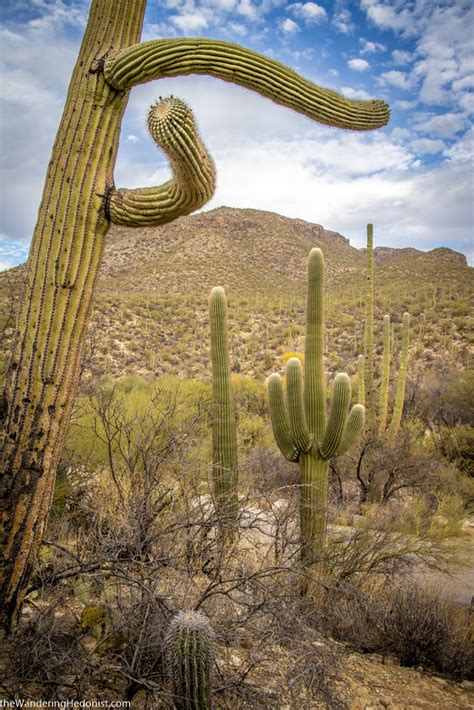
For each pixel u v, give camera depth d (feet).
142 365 90.79
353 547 16.72
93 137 9.78
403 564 17.94
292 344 116.67
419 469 35.63
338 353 104.12
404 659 14.39
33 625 9.00
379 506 29.07
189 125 8.42
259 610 9.74
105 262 254.27
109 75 9.73
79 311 9.75
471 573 20.56
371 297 40.42
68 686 8.00
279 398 18.37
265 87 9.49
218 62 9.32
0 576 9.07
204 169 8.82
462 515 25.55
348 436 18.10
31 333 9.45
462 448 45.24
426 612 14.90
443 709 11.47
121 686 8.91
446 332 102.63
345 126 10.20
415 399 59.72
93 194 9.71
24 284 9.77
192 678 7.35
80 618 10.23
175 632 7.55
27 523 9.28
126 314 118.62
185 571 9.95
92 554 11.12
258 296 178.70
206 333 118.21
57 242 9.57
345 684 11.54
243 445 33.88
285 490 19.39
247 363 108.58
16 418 9.31
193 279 220.02
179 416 17.97
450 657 14.23
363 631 14.19
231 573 11.16
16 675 7.93
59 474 14.40
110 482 14.66
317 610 11.85
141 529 11.07
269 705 8.70
